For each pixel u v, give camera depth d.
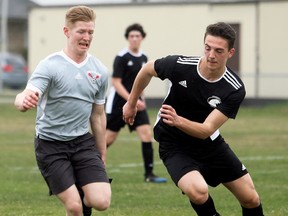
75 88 16.53
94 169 16.55
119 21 75.31
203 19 72.06
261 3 70.69
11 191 25.80
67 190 16.09
